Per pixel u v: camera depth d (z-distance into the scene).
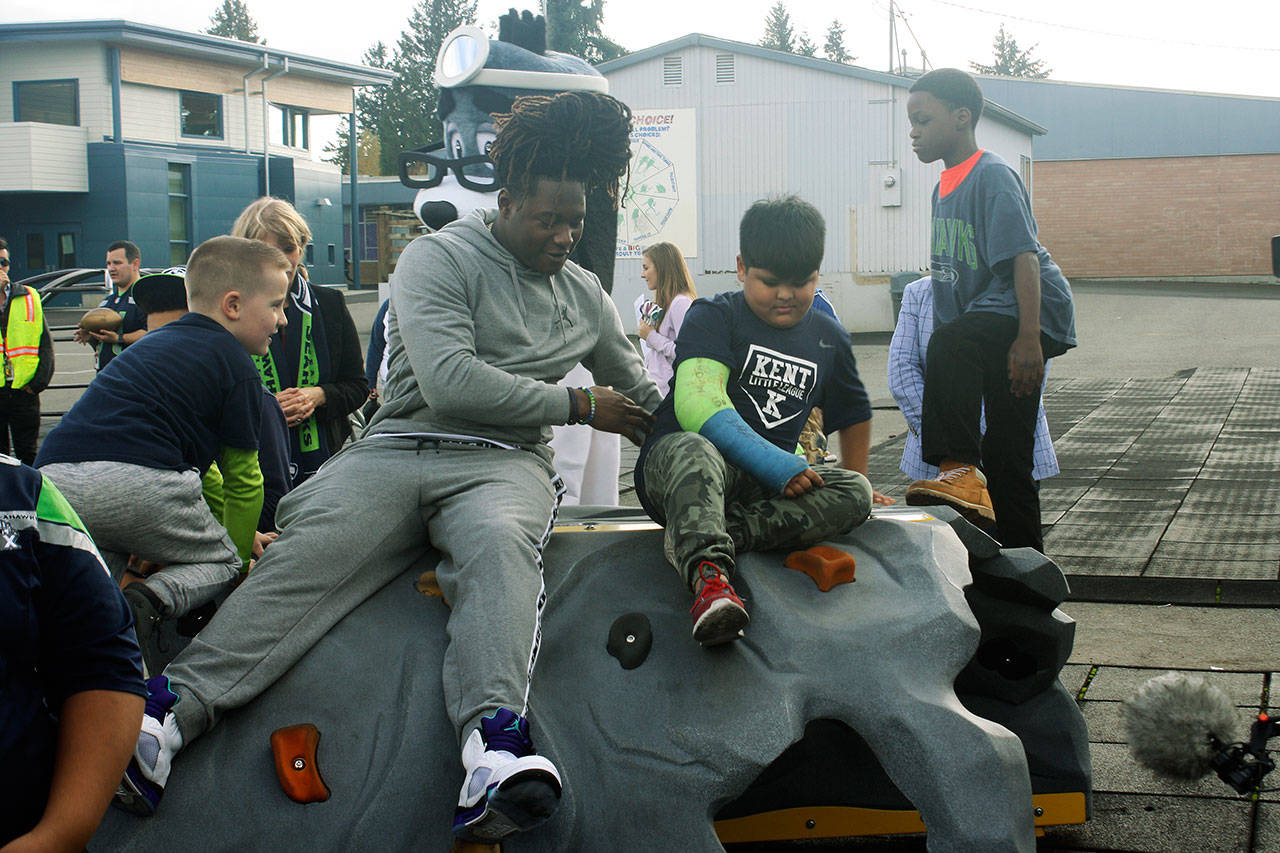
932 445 3.68
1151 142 34.72
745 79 21.42
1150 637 4.36
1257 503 6.39
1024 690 2.85
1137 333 17.50
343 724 2.48
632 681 2.49
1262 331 16.92
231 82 31.88
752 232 2.70
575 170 2.80
